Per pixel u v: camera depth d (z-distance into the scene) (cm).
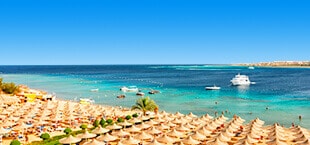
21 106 6053
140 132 4144
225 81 16975
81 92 11781
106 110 6131
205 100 9131
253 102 8606
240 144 3359
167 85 14638
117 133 3962
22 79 19812
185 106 8025
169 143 3800
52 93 11362
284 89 12188
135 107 6400
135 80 18488
